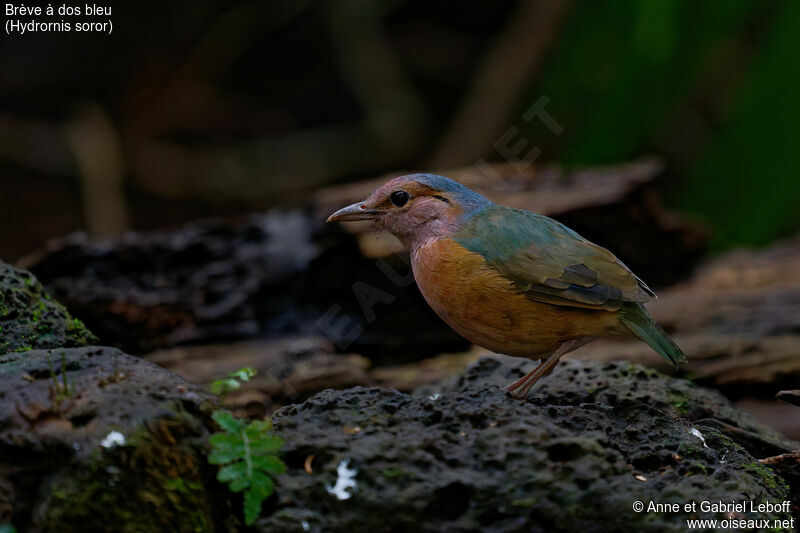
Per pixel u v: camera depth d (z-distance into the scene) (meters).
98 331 10.98
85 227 25.36
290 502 5.04
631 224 13.07
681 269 14.06
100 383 5.20
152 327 11.12
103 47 26.31
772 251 15.95
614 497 5.14
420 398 5.85
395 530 4.99
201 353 11.07
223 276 11.65
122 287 11.32
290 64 27.72
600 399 7.02
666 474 5.66
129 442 4.78
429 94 27.75
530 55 23.06
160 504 4.79
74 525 4.62
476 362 8.45
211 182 26.09
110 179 24.44
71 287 11.06
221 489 5.04
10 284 7.18
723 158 19.92
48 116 26.08
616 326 6.94
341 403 5.73
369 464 5.14
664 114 20.62
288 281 11.63
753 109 19.47
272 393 10.27
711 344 11.05
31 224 25.02
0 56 25.67
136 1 26.31
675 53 19.94
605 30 20.30
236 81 27.45
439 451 5.27
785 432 9.91
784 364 10.49
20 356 5.62
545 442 5.30
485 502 5.06
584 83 20.88
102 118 25.09
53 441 4.80
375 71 26.34
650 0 19.08
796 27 18.81
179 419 4.98
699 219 20.25
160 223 26.11
